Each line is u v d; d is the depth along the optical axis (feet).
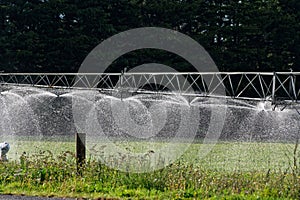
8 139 104.58
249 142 107.24
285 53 166.91
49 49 164.35
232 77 164.55
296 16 166.71
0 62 163.84
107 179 47.32
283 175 47.26
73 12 165.27
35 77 164.66
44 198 42.91
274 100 97.60
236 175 49.67
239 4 166.40
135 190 44.98
